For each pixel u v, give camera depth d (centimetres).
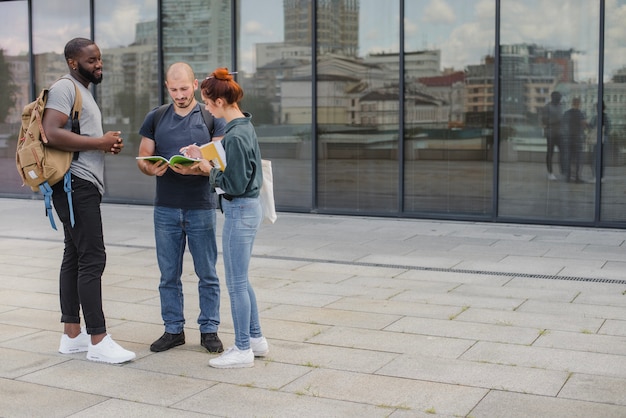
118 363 491
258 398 431
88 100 493
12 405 425
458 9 1035
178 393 441
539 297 650
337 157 1116
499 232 973
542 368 474
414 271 755
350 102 1100
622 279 714
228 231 475
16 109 1319
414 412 408
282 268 772
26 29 1298
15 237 960
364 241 917
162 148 512
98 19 1250
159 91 1218
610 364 480
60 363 495
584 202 1005
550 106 1008
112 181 1259
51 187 490
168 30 1204
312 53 1108
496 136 1027
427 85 1059
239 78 1162
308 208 1134
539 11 1002
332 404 421
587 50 987
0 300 655
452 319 585
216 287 519
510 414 404
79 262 495
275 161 1152
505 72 1023
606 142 988
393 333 550
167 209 511
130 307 629
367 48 1084
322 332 554
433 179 1069
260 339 499
